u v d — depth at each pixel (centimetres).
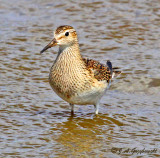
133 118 1472
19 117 1466
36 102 1585
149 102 1590
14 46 2067
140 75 1797
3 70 1823
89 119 1475
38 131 1373
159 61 1922
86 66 1439
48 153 1223
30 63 1903
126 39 2158
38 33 2219
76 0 2620
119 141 1312
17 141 1295
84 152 1236
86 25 2319
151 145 1283
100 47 2070
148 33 2222
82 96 1423
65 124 1434
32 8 2538
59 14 2458
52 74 1441
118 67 1864
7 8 2522
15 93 1639
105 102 1599
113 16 2430
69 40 1401
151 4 2575
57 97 1636
